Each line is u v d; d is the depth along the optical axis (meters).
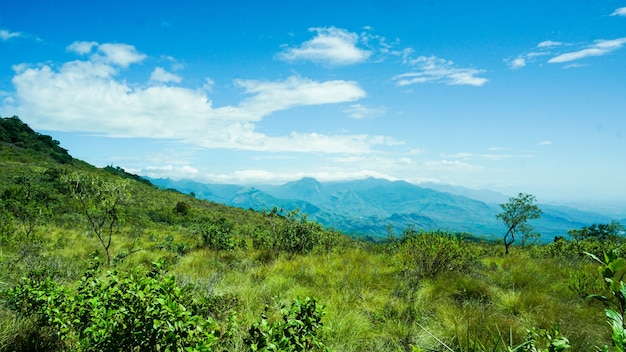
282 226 15.14
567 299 7.21
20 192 27.45
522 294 7.33
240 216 63.66
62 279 7.68
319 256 13.86
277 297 7.00
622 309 1.62
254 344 2.99
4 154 76.69
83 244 15.59
